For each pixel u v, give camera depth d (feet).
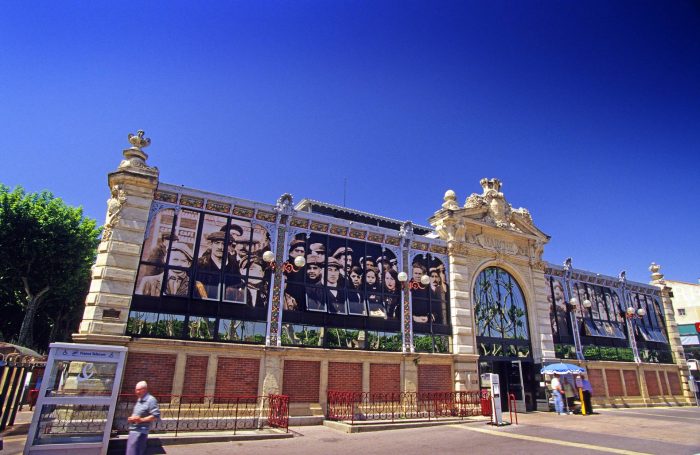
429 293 62.54
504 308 69.87
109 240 43.39
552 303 76.89
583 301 81.35
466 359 60.90
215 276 47.78
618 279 88.74
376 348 55.31
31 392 65.62
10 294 85.81
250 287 49.34
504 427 46.80
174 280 45.50
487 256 70.13
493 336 66.85
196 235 48.08
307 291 52.70
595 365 77.20
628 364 82.28
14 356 46.26
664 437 41.14
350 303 55.16
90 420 29.96
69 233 79.82
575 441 38.42
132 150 47.34
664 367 88.43
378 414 51.29
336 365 51.75
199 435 36.96
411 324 58.95
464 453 32.81
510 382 65.87
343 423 45.06
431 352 59.67
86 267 88.33
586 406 63.67
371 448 34.53
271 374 46.91
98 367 30.96
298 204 72.54
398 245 62.03
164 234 46.47
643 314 86.43
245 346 46.26
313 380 49.62
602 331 81.51
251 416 44.39
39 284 78.64
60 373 31.24
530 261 74.95
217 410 42.96
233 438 37.01
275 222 53.01
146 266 44.50
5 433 40.34
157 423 39.27
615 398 77.71
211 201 49.75
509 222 74.54
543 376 68.74
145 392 25.40
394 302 59.11
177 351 43.29
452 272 65.16
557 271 79.87
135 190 46.03
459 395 57.47
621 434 42.75
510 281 72.64
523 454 32.50
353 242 58.34
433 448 34.76
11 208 74.59
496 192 75.61
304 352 49.62
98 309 40.81
